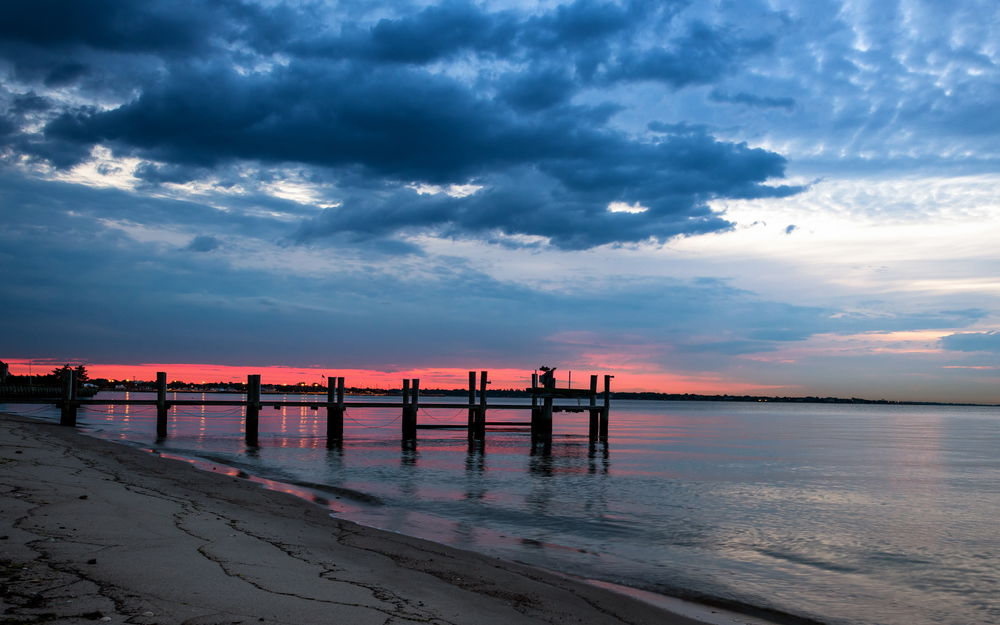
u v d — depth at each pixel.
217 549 9.95
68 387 45.66
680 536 17.30
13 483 14.55
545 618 8.54
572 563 13.48
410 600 8.37
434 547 12.98
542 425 47.25
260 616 6.88
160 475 20.47
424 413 124.38
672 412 196.25
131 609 6.71
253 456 35.44
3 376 135.50
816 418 162.25
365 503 20.03
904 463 41.25
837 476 33.22
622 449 47.41
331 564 9.94
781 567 14.49
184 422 76.81
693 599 11.33
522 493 24.02
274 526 12.98
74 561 8.47
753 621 10.38
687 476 31.23
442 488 24.61
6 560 8.26
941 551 16.66
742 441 60.44
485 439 53.59
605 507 21.41
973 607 12.12
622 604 10.13
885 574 14.34
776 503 23.72
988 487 29.75
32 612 6.38
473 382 48.88
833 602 12.03
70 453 24.06
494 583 10.19
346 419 99.19
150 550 9.42
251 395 43.38
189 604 7.09
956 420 175.50
